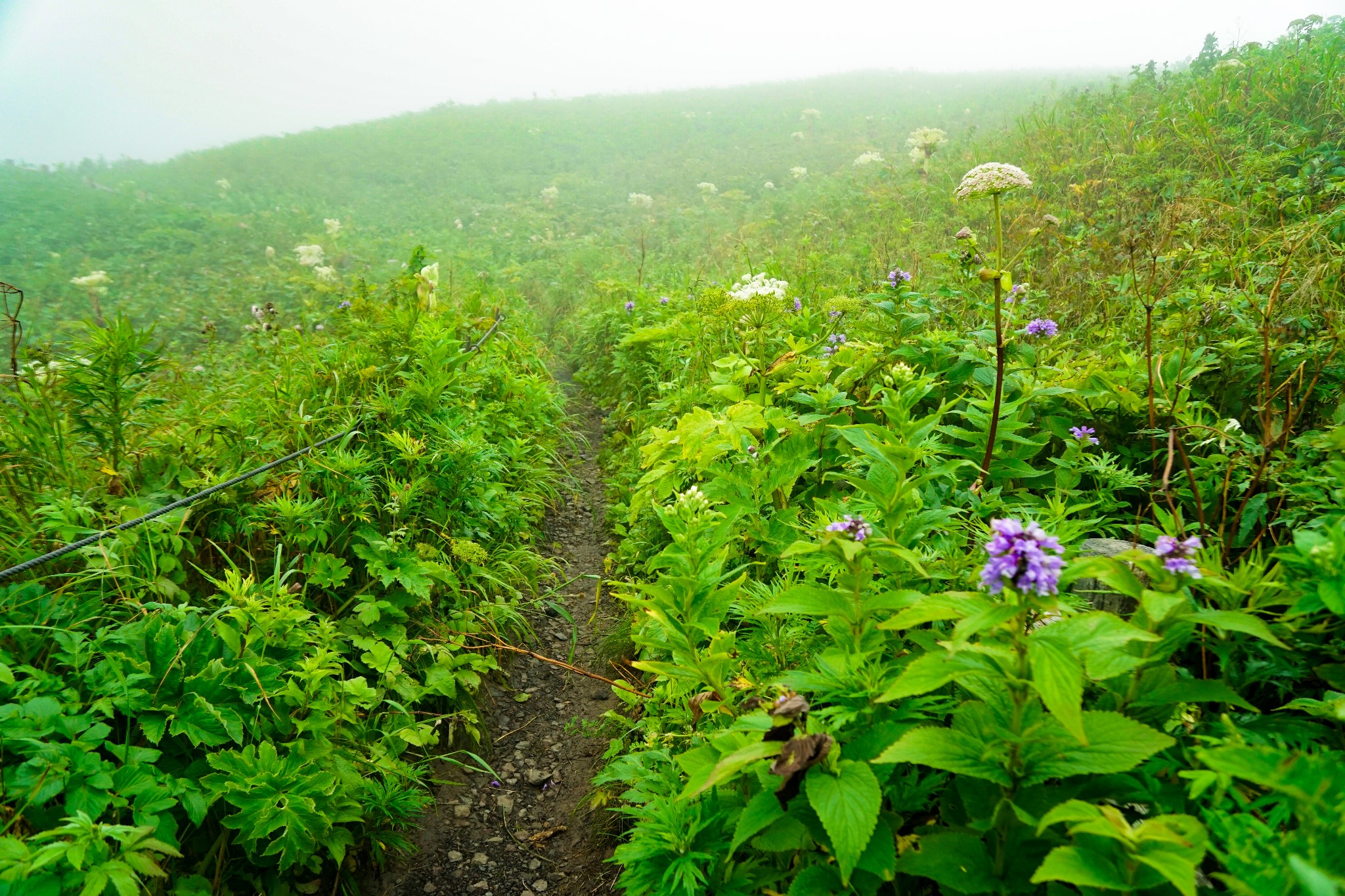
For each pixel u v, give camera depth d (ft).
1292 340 12.24
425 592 12.19
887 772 6.04
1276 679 6.48
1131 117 31.48
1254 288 14.02
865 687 6.71
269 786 8.33
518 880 9.52
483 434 17.79
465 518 14.94
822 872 5.95
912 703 6.49
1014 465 11.21
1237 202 20.01
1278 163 21.91
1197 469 9.90
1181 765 5.73
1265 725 5.89
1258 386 11.32
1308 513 8.10
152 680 8.50
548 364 33.14
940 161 45.16
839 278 26.91
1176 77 37.17
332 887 8.93
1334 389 10.53
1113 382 11.94
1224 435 9.14
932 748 5.25
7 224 58.80
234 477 12.34
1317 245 14.48
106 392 11.42
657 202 74.59
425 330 18.44
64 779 7.13
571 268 49.29
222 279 44.24
